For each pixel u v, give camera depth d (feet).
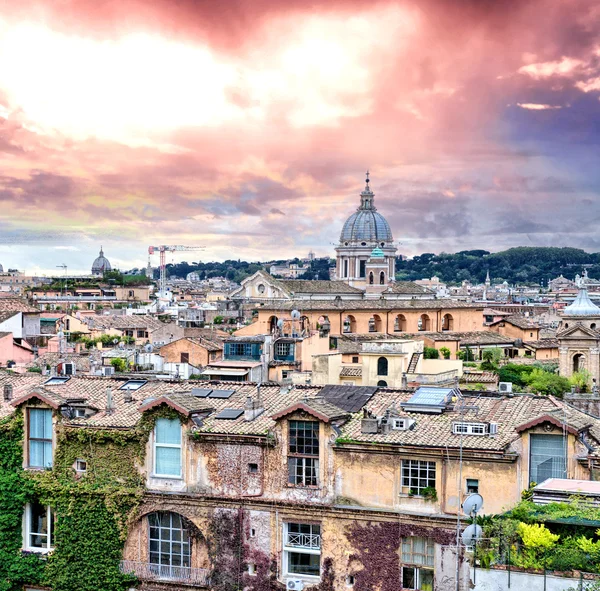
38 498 216.54
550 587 154.71
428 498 190.49
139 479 211.20
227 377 375.86
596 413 322.55
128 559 211.00
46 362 419.13
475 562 162.40
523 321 639.35
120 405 226.17
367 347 374.02
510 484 185.37
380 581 192.85
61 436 215.72
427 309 593.42
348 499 196.85
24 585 217.77
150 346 486.79
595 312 591.78
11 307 539.70
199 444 207.31
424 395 213.25
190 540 207.41
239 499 203.31
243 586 202.90
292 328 497.46
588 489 171.22
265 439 201.98
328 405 205.46
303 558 201.26
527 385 465.88
